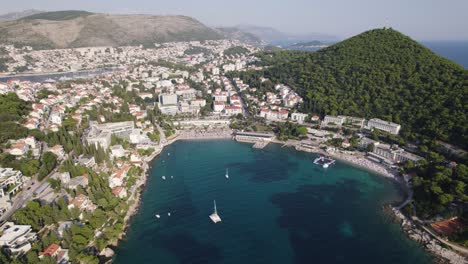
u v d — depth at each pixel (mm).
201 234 187875
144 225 195250
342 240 184750
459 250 173875
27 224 168750
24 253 154000
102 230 181375
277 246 178500
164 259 165875
